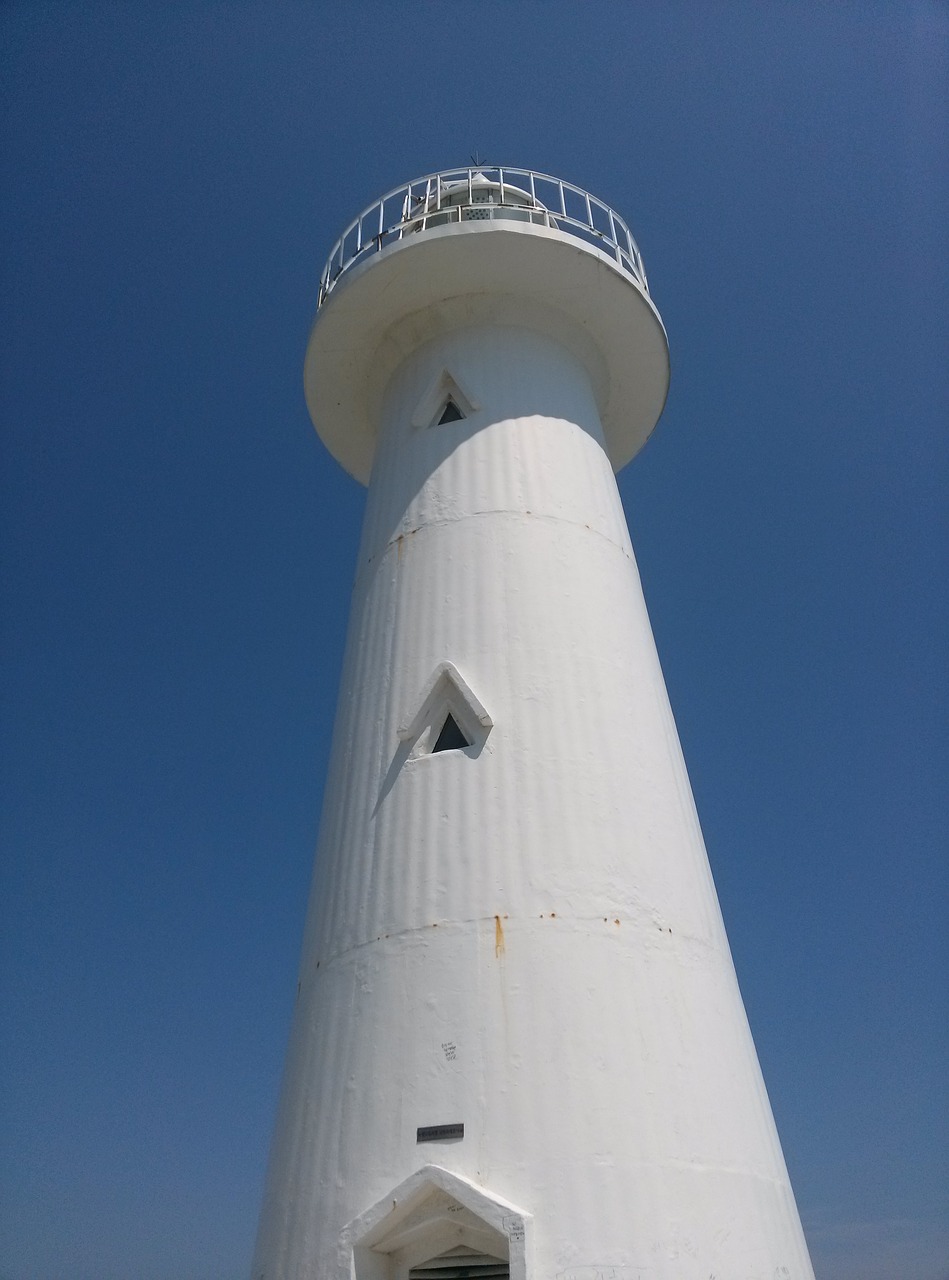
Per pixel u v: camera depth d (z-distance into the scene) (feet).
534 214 61.36
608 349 63.10
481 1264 33.60
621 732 44.34
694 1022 38.22
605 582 49.78
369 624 49.88
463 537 49.44
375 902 40.32
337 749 47.65
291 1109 38.14
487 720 42.63
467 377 55.77
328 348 61.98
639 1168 33.71
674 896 41.22
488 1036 35.60
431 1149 34.01
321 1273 33.50
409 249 56.49
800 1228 38.83
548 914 38.09
